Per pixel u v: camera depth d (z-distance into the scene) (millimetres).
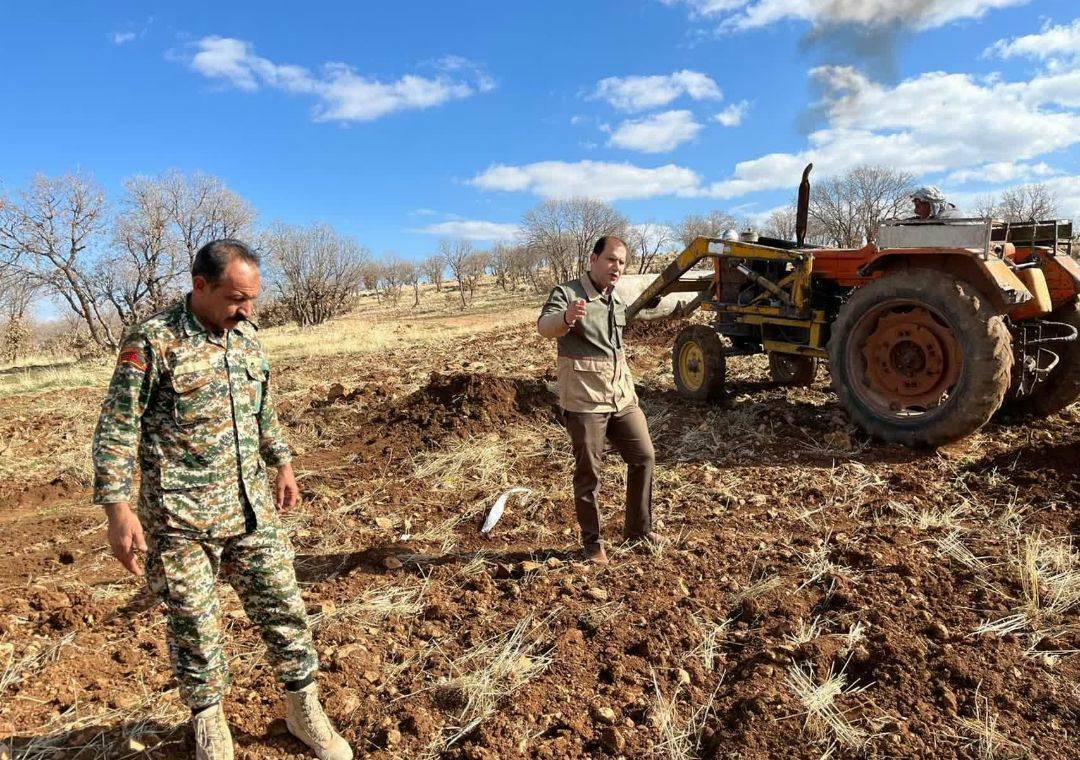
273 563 2309
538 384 7059
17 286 24516
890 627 2988
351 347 14719
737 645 3004
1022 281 5391
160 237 23953
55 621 3334
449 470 5426
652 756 2389
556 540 4160
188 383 2117
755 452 5508
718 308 7281
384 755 2424
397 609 3367
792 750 2357
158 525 2143
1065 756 2254
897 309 5523
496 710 2615
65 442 7297
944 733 2387
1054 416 6016
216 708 2246
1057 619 3002
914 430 5211
